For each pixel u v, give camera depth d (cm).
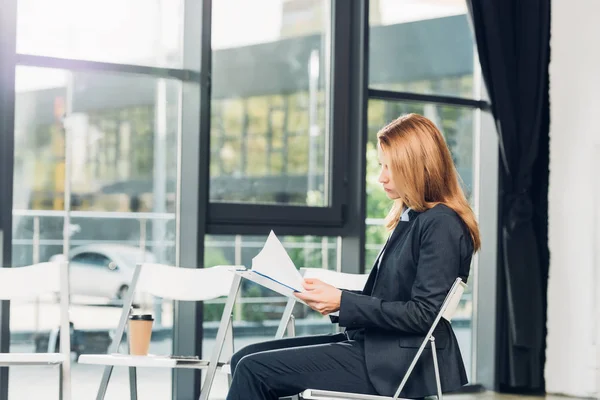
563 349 618
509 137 606
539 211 629
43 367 491
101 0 501
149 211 518
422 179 322
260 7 545
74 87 496
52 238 491
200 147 514
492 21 593
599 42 615
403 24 598
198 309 516
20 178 482
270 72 548
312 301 312
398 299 319
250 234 538
